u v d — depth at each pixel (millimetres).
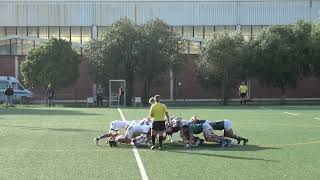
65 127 49844
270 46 110312
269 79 112438
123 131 36844
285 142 37625
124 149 33688
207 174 24406
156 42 107375
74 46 127438
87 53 110062
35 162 28047
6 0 141375
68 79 108125
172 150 33281
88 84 128875
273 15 141375
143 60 106875
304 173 24625
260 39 111875
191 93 130500
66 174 24375
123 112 74750
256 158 29609
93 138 40000
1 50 134750
